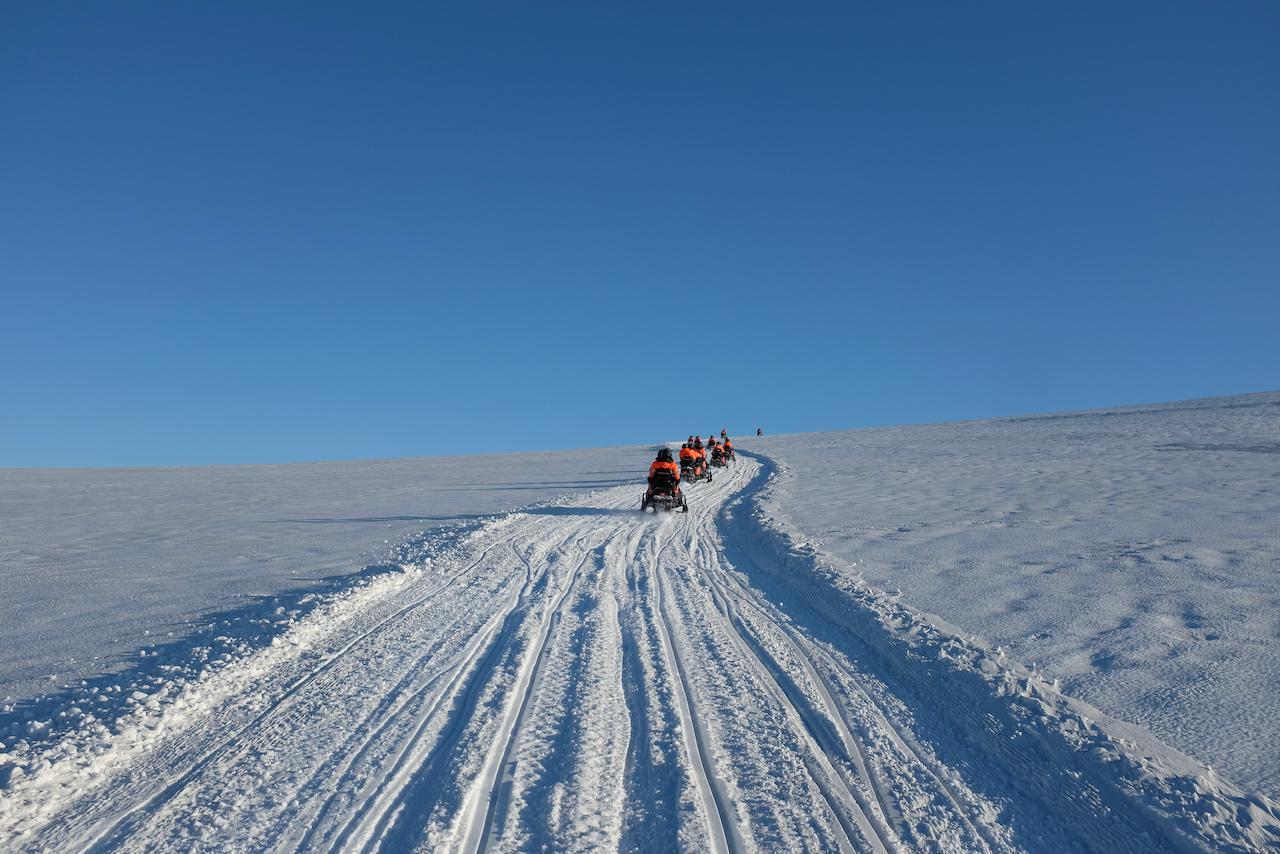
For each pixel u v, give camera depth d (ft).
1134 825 12.63
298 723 17.58
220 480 120.57
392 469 136.87
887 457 109.60
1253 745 14.80
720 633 24.98
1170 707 16.71
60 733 16.53
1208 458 83.71
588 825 12.62
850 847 12.01
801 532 44.52
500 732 16.62
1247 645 20.52
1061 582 28.94
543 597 30.60
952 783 14.34
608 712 17.81
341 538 49.08
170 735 17.07
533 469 123.03
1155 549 34.58
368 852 11.91
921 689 19.24
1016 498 57.41
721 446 109.91
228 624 26.00
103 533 55.93
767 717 17.54
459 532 47.85
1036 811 13.33
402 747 15.98
